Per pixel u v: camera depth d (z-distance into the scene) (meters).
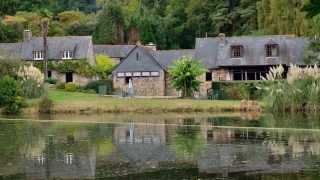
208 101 64.19
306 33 77.50
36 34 114.12
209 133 39.59
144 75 79.88
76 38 90.12
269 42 78.06
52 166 25.94
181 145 33.00
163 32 120.94
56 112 60.69
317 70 56.62
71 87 78.56
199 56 80.62
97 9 153.00
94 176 23.27
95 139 36.75
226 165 25.44
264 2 96.81
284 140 34.47
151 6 137.38
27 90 64.19
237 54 78.88
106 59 91.31
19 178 23.02
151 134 39.59
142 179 22.34
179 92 78.56
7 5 132.38
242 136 37.25
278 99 56.09
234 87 71.12
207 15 118.19
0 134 40.31
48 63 87.31
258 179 21.91
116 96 71.19
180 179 22.27
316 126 42.88
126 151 30.77
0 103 60.72
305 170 23.62
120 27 121.81
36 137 38.16
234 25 113.12
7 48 90.19
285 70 76.56
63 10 141.25
